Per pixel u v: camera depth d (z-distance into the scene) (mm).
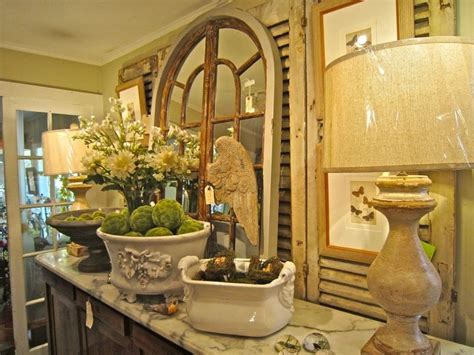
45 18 1899
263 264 1032
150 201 1521
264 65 1325
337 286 1161
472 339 929
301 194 1244
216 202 1363
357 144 672
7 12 1820
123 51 2416
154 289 1147
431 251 960
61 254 1935
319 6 1175
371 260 1067
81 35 2152
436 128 608
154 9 1792
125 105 2137
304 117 1229
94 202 2650
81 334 1496
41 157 2482
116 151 1405
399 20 1004
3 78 2262
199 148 1572
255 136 1365
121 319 1202
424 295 717
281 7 1300
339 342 915
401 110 626
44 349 2457
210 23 1568
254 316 912
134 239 1112
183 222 1229
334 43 1146
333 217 1167
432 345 807
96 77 2682
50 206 2531
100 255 1599
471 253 932
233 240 1395
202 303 950
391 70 638
